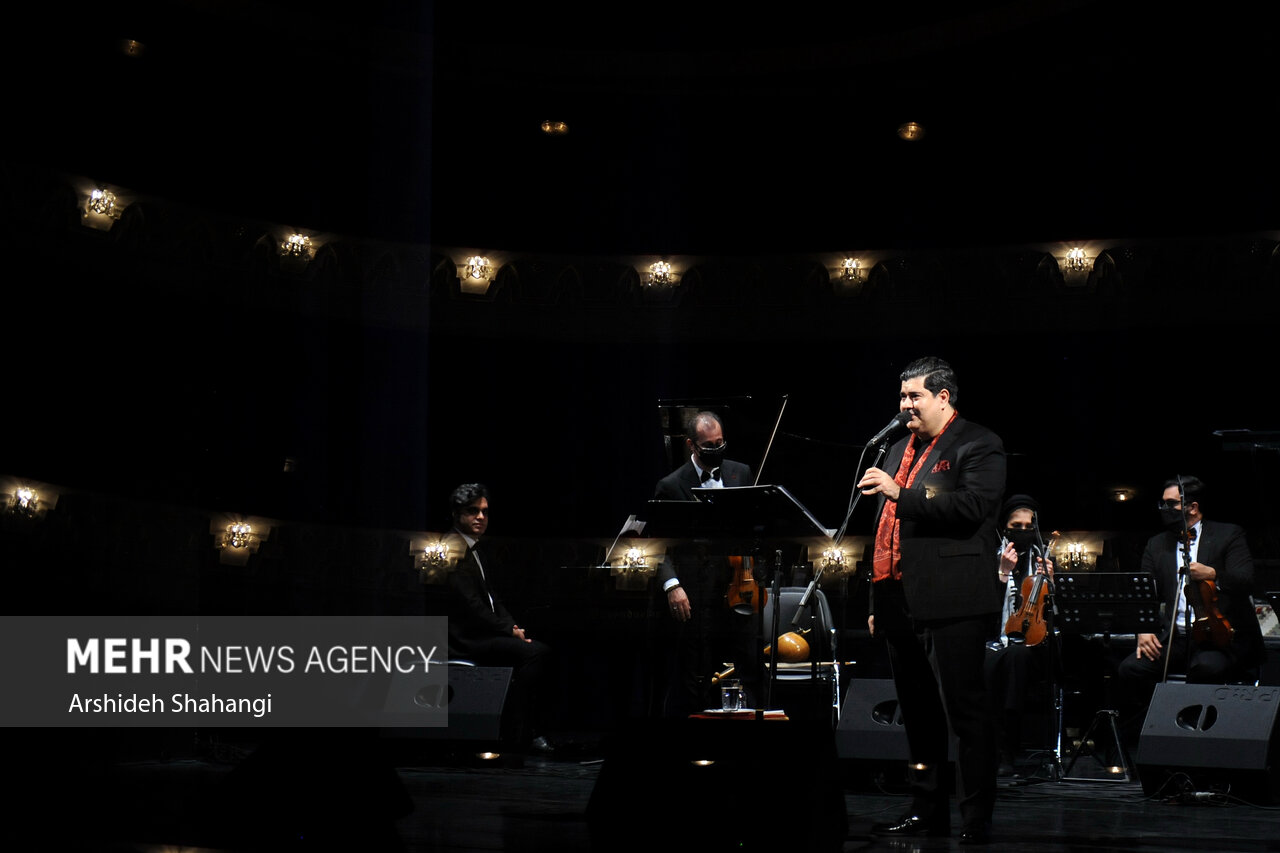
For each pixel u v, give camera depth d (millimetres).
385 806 3117
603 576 9430
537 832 2988
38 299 9281
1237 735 3961
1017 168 10906
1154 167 10359
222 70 10367
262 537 10352
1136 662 5383
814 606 5008
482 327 11664
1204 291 10172
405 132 11336
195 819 3117
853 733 4145
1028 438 10680
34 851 2557
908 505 3023
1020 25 9859
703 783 2463
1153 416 10289
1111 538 10070
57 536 8812
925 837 3100
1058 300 10680
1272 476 9688
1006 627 5414
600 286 11805
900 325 11219
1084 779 5070
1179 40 9602
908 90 10734
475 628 5488
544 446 11695
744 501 3707
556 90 11242
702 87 11203
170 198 10188
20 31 9195
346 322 11195
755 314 11602
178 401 10047
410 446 11352
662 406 5688
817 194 11586
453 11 10867
